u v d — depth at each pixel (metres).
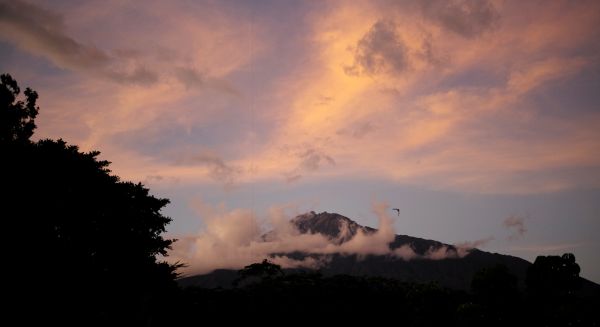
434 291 82.56
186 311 39.09
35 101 28.17
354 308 80.75
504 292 68.25
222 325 60.31
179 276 32.72
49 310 21.67
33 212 22.53
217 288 74.94
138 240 29.02
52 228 23.97
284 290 78.50
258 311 68.25
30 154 23.67
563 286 70.25
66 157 25.70
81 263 24.05
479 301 70.38
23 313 20.62
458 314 68.56
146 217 30.66
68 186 25.48
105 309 25.80
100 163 29.38
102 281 25.22
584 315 59.56
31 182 22.83
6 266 20.73
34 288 21.33
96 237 26.20
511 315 67.12
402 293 93.19
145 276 28.91
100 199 27.28
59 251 23.09
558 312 61.38
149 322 29.69
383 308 84.62
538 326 65.56
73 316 22.91
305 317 74.06
